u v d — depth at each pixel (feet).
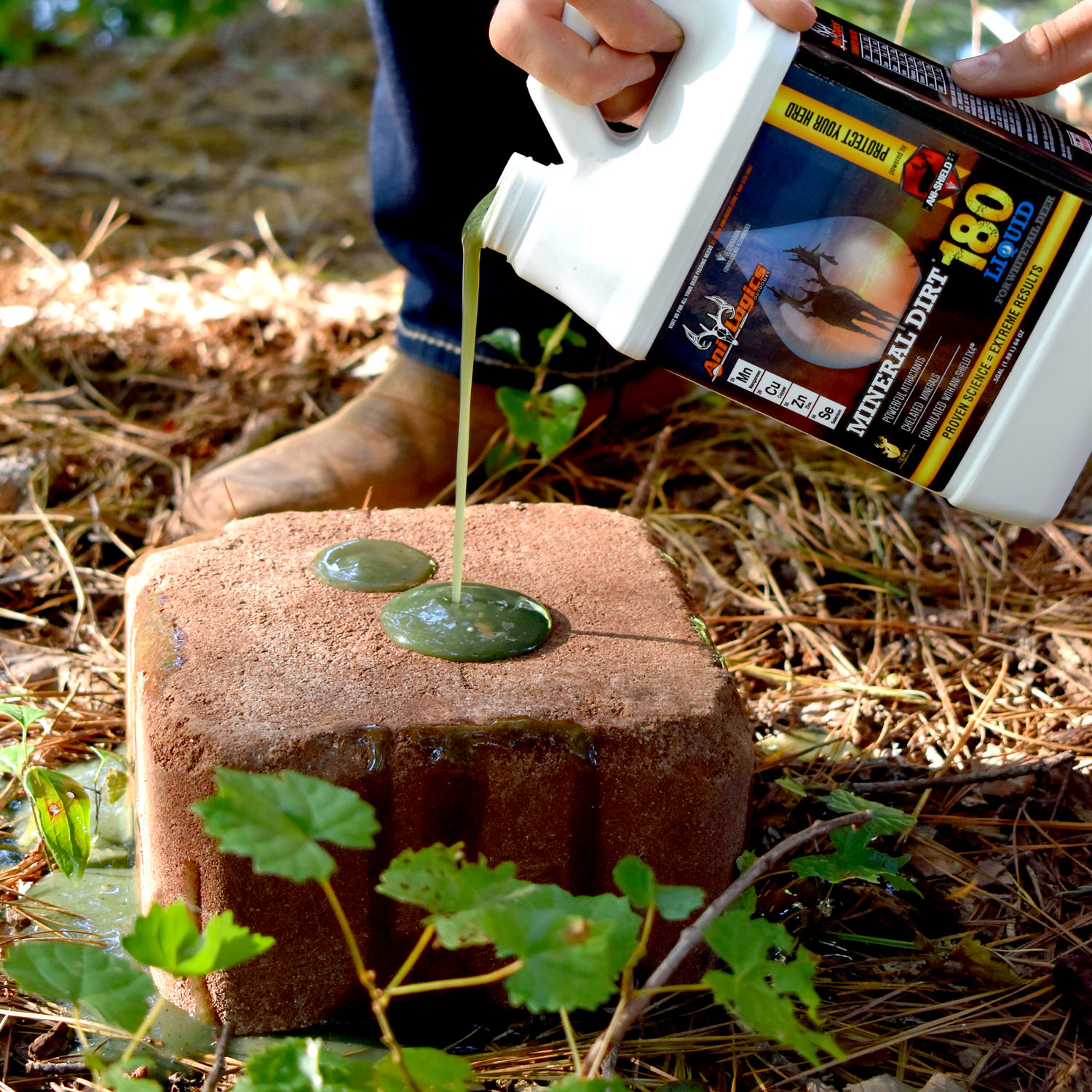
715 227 3.30
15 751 3.50
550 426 4.29
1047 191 3.30
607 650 3.43
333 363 5.17
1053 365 3.36
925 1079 3.25
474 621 3.43
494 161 4.29
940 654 4.10
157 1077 3.23
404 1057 2.90
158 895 3.32
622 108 3.46
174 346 5.26
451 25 4.11
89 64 9.47
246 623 3.45
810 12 3.23
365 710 3.25
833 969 3.41
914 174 3.28
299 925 3.25
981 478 3.42
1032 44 3.36
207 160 7.65
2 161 7.33
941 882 3.55
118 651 4.10
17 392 4.89
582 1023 3.33
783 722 3.92
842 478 4.62
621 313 3.34
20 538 4.42
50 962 2.93
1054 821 3.65
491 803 3.25
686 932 2.94
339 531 3.75
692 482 4.69
